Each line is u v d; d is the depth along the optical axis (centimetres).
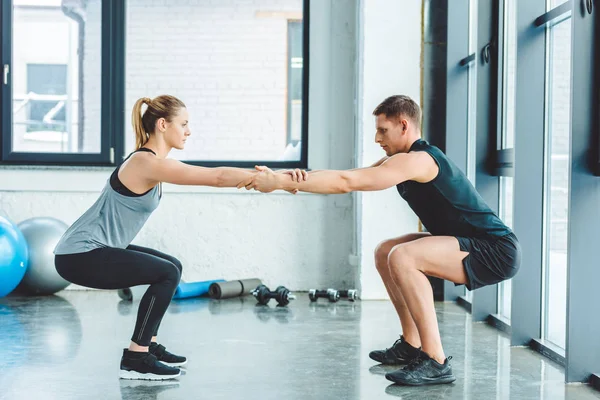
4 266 536
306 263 645
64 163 638
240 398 310
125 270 333
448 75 570
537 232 414
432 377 331
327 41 643
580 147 331
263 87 647
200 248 639
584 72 329
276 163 646
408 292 332
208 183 328
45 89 638
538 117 413
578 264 333
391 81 588
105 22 637
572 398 312
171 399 307
